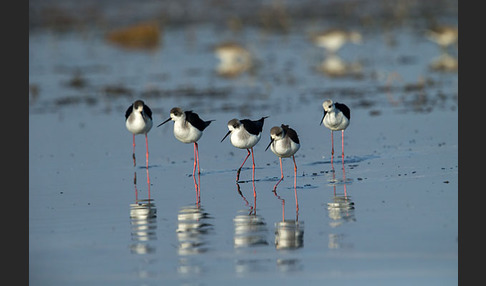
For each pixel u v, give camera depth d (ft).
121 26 136.26
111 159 56.08
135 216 41.19
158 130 65.16
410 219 38.32
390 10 140.97
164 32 130.31
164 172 51.57
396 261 33.14
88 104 77.66
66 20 145.07
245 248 35.40
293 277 31.89
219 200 43.73
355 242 35.50
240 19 138.82
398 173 47.65
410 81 81.61
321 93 77.41
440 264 32.63
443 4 145.59
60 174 51.65
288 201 42.73
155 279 32.24
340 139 58.54
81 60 107.04
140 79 90.48
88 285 31.91
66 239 37.68
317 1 156.15
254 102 73.87
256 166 52.03
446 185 44.24
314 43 110.42
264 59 101.96
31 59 108.68
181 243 36.42
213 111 70.03
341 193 43.78
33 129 67.10
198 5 157.38
